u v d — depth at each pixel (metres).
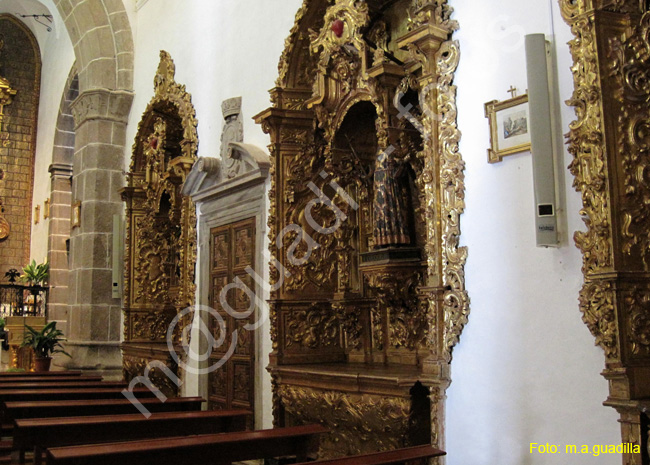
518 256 4.97
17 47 20.98
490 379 5.07
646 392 4.12
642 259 4.28
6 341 16.73
